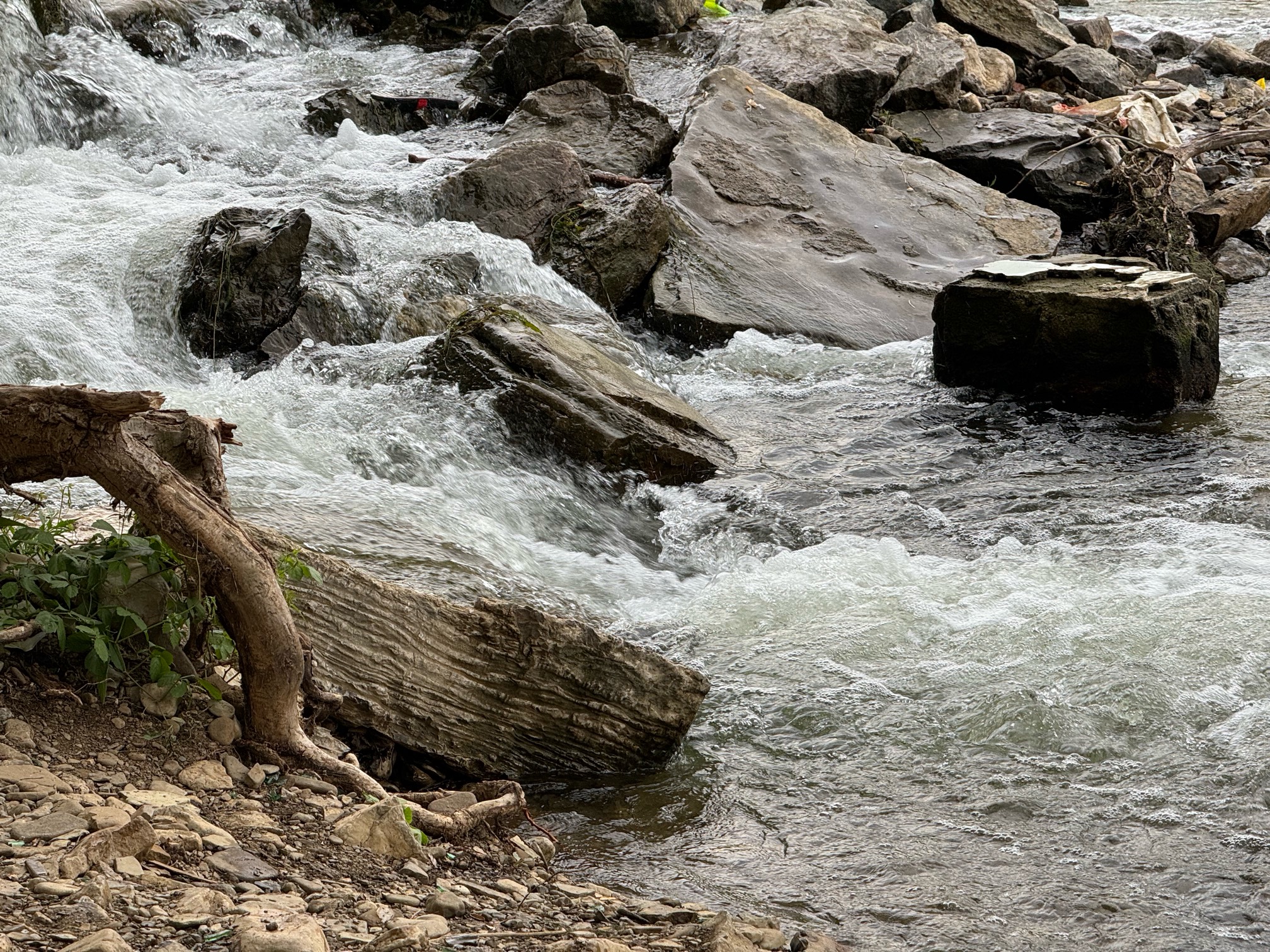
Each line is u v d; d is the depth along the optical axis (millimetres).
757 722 5734
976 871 4586
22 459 4047
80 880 3293
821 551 7605
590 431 8586
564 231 12219
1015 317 10102
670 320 11742
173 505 4047
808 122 14797
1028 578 7121
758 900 4363
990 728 5594
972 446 9406
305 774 4270
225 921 3238
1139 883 4504
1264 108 19141
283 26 19516
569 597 6855
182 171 13617
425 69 18266
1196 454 9039
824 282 12617
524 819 4887
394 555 6535
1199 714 5629
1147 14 28344
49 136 14211
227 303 9727
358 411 8742
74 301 9695
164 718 4254
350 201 12664
